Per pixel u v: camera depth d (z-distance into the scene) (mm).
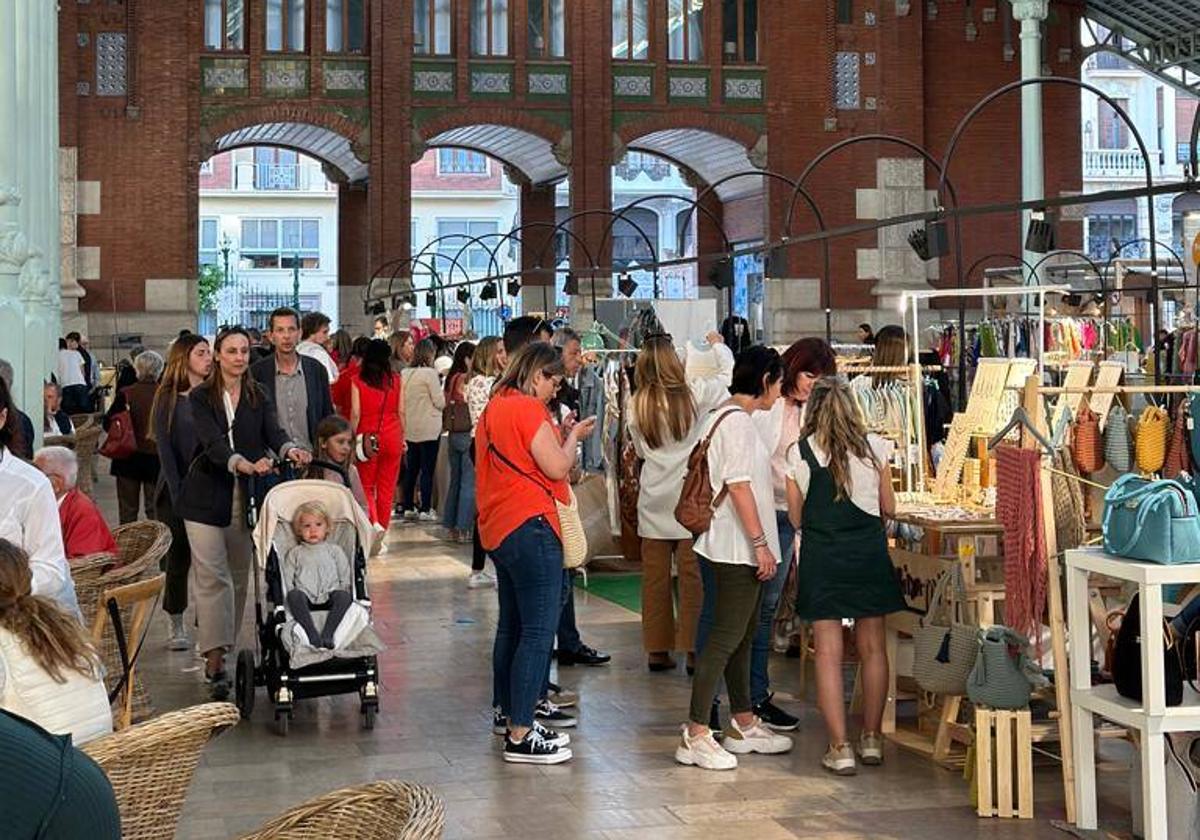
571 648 10648
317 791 7543
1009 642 7227
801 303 35594
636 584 14523
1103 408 9633
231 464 9180
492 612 12984
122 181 33000
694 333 18469
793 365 8914
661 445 9977
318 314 14953
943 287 36375
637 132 35156
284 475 9555
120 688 6535
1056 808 7238
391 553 16625
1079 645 6871
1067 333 19719
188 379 9688
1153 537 6305
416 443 19578
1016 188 36688
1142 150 13930
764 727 8430
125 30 33000
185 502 9438
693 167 40531
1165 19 37031
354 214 37906
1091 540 8375
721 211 41438
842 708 7887
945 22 36531
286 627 8531
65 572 5680
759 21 35719
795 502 7902
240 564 9750
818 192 35688
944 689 7539
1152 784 6266
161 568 11484
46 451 7785
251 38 33531
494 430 7949
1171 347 18844
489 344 14898
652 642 10305
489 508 8016
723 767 7934
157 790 4312
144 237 33031
